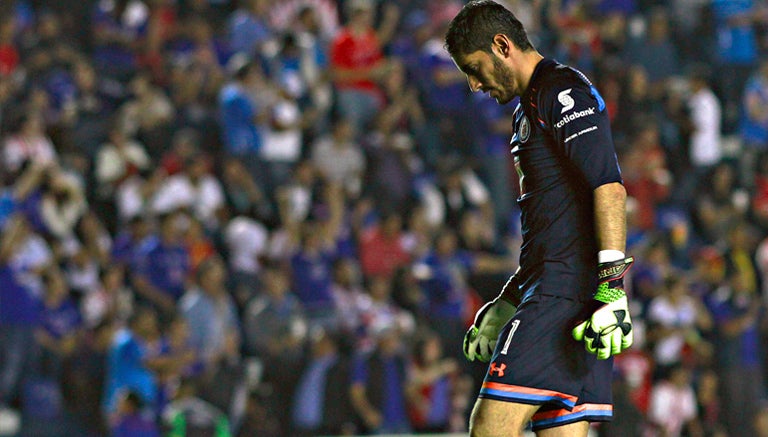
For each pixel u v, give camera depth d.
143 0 51.75
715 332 42.75
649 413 40.81
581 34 58.78
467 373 41.84
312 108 49.56
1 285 37.16
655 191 52.34
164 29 51.56
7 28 47.78
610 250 13.41
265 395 37.75
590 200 14.04
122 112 46.31
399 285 42.12
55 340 37.97
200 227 41.41
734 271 43.72
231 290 41.12
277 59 49.62
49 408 36.97
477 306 43.81
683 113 56.12
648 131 53.16
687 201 53.88
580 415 14.30
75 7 52.12
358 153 47.78
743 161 56.81
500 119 51.66
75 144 45.81
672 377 40.75
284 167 47.97
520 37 14.26
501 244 48.31
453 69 53.03
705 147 56.44
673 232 49.72
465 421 39.91
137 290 39.16
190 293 39.12
